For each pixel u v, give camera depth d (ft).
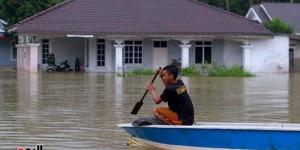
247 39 278.87
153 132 70.44
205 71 252.21
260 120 101.04
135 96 143.13
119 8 282.56
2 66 326.03
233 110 116.26
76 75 239.09
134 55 280.51
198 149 69.36
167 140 70.38
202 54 284.41
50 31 261.24
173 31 268.82
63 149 72.33
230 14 286.87
